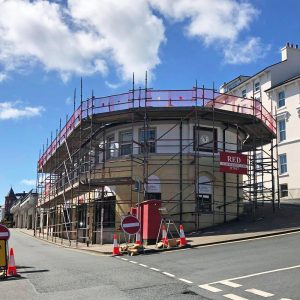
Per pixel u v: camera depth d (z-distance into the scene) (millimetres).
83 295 9945
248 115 27984
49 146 41531
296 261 13266
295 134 46281
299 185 44719
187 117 27391
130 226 18062
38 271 14172
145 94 26766
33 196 66500
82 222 32875
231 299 9039
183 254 16938
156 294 9703
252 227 24094
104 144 29578
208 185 27531
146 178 26062
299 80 46000
